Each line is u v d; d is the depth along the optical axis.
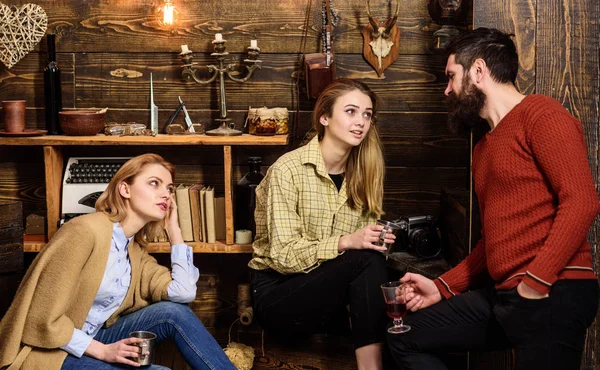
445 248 3.36
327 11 3.48
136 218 2.77
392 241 2.82
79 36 3.64
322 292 2.88
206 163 3.72
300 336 3.20
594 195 2.13
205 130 3.70
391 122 3.63
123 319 2.79
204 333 2.75
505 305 2.27
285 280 3.06
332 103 2.98
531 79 2.83
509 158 2.28
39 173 3.74
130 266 2.83
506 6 2.82
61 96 3.64
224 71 3.54
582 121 2.82
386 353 3.08
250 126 3.54
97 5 3.62
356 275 2.84
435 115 3.61
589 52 2.80
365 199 3.08
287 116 3.54
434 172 3.65
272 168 3.06
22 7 3.58
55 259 2.54
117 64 3.66
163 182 2.78
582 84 2.81
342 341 3.16
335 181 3.11
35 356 2.51
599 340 2.84
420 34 3.56
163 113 3.70
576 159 2.14
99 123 3.50
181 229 3.50
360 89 2.98
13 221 3.15
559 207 2.13
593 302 2.21
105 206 2.76
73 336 2.54
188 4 3.60
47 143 3.43
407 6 3.54
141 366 2.58
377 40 3.54
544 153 2.18
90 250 2.60
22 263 3.20
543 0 2.80
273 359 3.25
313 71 3.43
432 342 2.46
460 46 2.42
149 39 3.63
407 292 2.62
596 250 2.80
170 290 2.82
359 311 2.81
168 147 3.72
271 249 2.96
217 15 3.60
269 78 3.63
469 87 2.40
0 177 3.74
